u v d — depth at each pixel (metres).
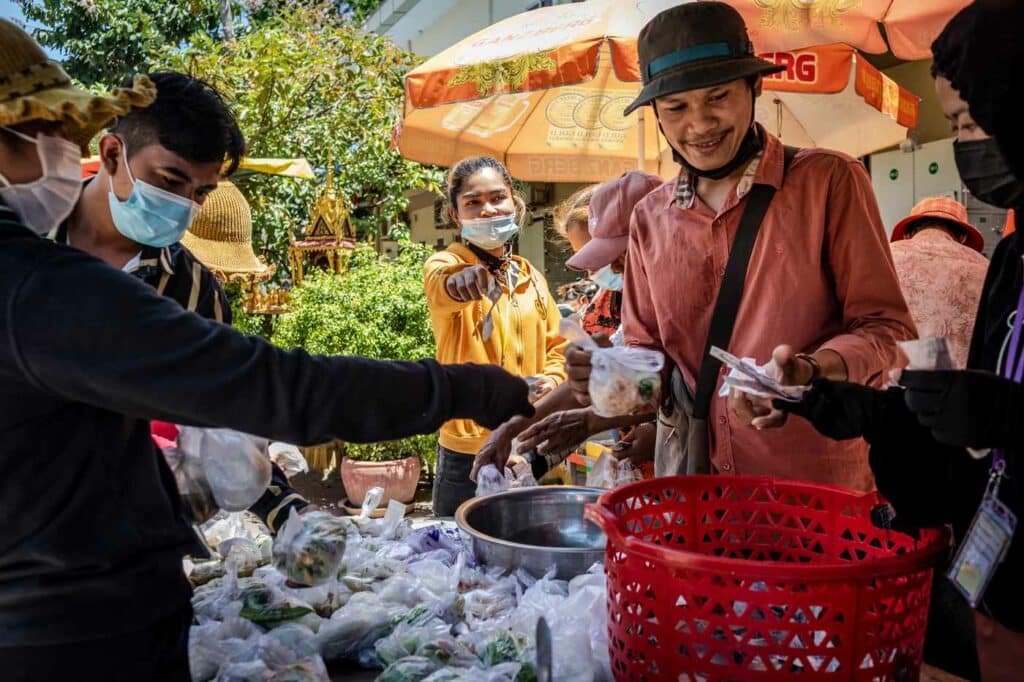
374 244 9.28
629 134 4.65
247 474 1.50
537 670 1.15
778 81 3.69
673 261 1.91
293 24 8.69
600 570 1.53
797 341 1.78
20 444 0.95
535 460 2.11
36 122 1.02
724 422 1.83
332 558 1.45
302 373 0.99
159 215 1.58
